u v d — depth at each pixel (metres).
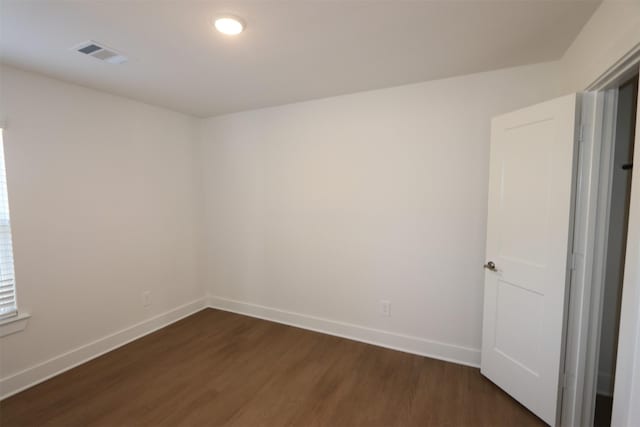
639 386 1.18
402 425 1.81
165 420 1.85
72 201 2.40
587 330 1.68
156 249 3.07
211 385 2.18
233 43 1.78
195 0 1.37
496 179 2.08
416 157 2.50
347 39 1.75
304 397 2.05
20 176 2.11
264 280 3.30
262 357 2.55
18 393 2.08
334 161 2.83
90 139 2.50
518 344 1.96
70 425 1.81
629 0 1.21
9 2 1.36
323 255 2.95
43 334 2.24
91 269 2.53
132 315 2.86
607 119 1.60
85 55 1.92
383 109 2.59
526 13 1.50
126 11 1.45
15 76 2.07
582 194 1.65
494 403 1.98
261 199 3.25
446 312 2.48
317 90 2.61
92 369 2.37
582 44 1.66
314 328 3.05
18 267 2.11
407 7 1.45
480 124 2.27
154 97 2.77
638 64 1.29
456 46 1.84
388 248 2.65
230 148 3.39
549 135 1.72
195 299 3.54
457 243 2.41
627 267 1.24
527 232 1.87
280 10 1.46
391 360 2.49
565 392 1.75
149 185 2.99
